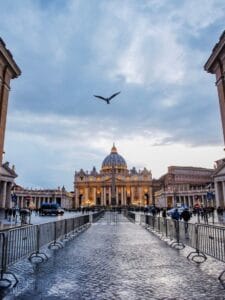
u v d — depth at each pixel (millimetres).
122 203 171125
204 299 6523
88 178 180500
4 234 8203
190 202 113875
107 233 22250
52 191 138500
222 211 51062
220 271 9211
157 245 15188
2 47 20656
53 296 6758
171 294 6887
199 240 12133
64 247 14477
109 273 8945
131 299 6527
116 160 189125
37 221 36406
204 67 22766
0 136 21656
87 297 6676
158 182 183250
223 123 20250
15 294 6902
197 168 168625
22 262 10570
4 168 68062
